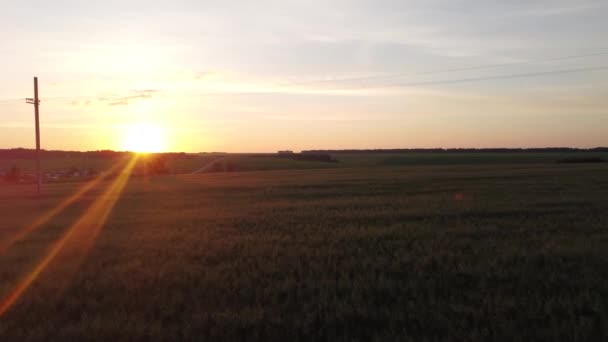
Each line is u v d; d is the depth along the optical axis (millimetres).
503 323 7469
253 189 41500
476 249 12750
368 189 36719
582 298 8469
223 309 8508
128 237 16875
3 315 8539
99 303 8969
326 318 7777
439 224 17625
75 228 19891
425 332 7297
